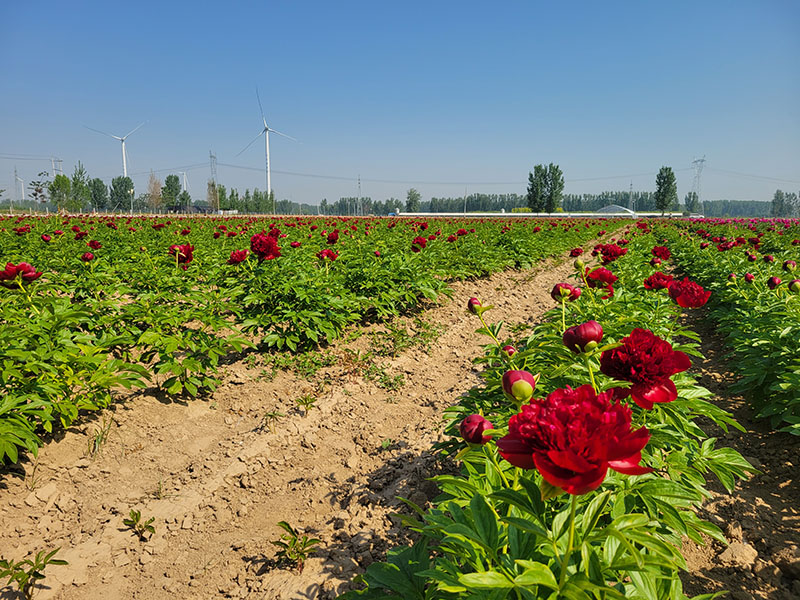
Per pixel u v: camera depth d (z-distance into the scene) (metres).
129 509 3.73
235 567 3.22
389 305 8.35
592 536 1.64
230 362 6.37
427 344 7.59
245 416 5.18
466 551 1.88
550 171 103.25
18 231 12.22
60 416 4.25
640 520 1.68
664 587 2.01
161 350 5.37
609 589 1.41
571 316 5.20
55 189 66.19
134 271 8.93
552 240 20.53
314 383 5.98
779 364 4.67
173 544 3.43
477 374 6.56
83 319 5.08
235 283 8.16
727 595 2.79
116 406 4.84
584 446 1.20
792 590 2.80
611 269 8.51
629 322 4.18
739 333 5.76
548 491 1.34
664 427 2.89
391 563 2.23
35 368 4.02
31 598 2.90
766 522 3.36
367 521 3.57
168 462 4.34
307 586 2.99
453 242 13.90
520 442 1.36
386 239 13.86
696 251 14.12
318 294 7.11
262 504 3.90
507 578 1.46
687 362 1.88
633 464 1.20
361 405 5.57
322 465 4.41
